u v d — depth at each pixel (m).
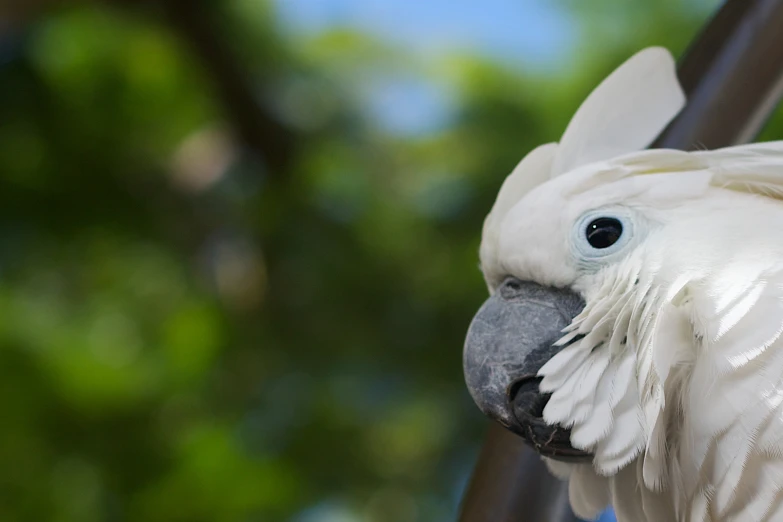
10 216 11.02
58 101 11.20
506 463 3.25
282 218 11.62
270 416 10.55
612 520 3.49
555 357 3.00
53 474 8.89
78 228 11.23
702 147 3.23
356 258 11.32
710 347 2.75
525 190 3.39
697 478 2.89
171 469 9.16
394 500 10.49
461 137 11.41
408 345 10.95
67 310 10.70
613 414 2.88
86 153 11.20
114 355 10.13
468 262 10.78
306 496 9.75
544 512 3.20
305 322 11.16
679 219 2.97
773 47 3.20
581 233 3.07
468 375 3.17
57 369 9.34
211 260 12.01
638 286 2.92
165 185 11.92
